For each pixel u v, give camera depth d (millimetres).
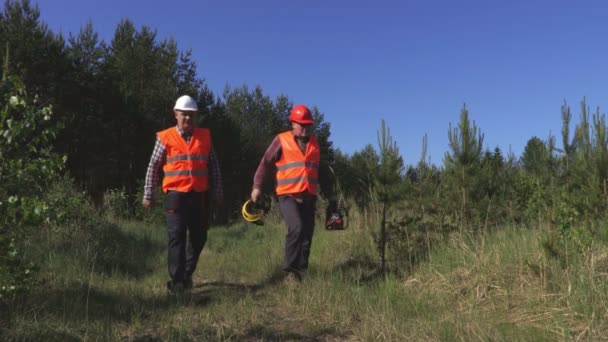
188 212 4844
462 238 5441
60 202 3439
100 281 5031
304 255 5000
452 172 6020
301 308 4199
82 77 23703
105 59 28422
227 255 7570
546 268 4176
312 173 4977
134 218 13664
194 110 4781
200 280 5758
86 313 3672
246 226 11625
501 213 6352
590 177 4457
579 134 4797
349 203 7348
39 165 3049
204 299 4551
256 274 6074
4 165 2963
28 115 2957
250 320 3838
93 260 5816
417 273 5051
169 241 4777
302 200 4969
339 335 3582
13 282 3189
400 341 3283
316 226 9531
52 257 5512
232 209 24234
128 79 28531
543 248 4328
